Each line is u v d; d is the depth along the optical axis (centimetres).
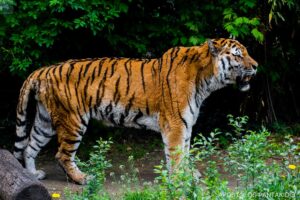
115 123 1096
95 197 862
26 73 1266
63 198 992
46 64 1274
